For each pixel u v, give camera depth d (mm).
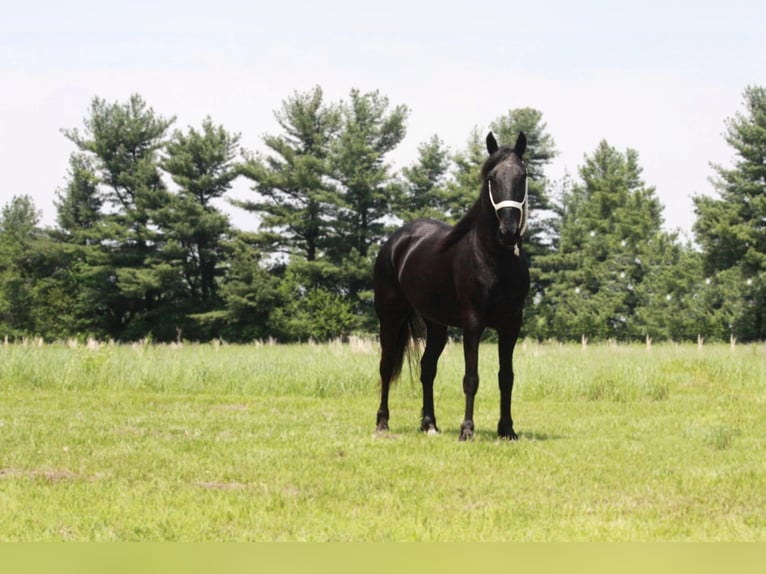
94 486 7082
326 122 60719
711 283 52406
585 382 15812
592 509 6352
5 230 83812
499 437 9906
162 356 21078
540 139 62562
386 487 7105
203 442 9453
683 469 7969
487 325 9711
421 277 10281
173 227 58500
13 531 5680
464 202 59844
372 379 16797
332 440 9688
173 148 60312
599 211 69125
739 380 17578
